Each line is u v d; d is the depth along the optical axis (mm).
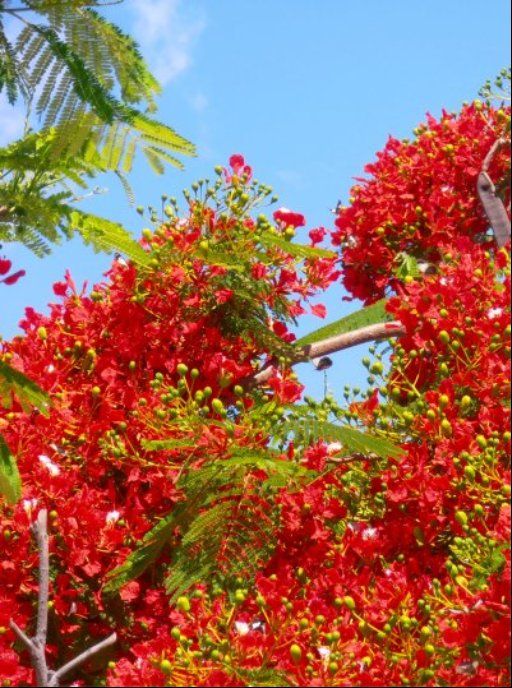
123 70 3828
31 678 4297
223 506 4840
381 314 5863
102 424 5488
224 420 5262
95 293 5914
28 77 3793
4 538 5016
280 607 4113
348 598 4172
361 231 6672
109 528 5168
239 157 5926
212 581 4770
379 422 5078
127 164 4055
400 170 6641
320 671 3834
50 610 5109
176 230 5930
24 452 5207
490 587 3922
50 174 4496
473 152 6492
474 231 6543
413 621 4129
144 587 5457
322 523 5141
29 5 3703
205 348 5949
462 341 4977
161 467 5422
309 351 5836
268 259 5957
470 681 3850
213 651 3852
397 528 4957
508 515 3832
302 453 5156
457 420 4699
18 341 5730
